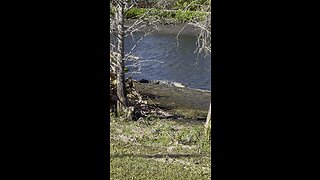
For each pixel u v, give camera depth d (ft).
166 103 50.78
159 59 68.80
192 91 56.59
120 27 45.42
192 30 87.04
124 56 46.24
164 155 30.22
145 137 36.14
